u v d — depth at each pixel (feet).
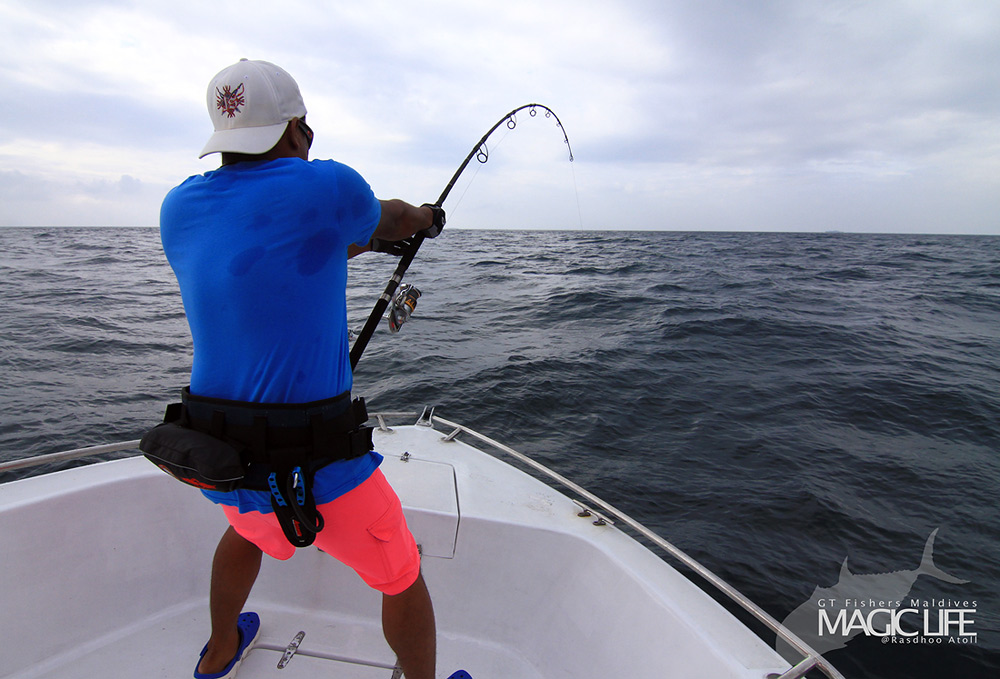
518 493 5.61
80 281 49.73
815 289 45.75
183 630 4.91
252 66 3.00
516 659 4.76
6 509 4.45
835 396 17.51
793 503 11.22
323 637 4.87
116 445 5.24
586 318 30.73
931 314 34.30
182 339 26.32
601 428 15.03
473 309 33.88
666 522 10.68
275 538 3.41
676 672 3.82
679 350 23.41
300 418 2.90
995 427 15.24
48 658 4.46
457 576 5.11
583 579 4.75
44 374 19.72
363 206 3.07
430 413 7.38
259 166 2.93
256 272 2.75
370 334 4.25
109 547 4.91
